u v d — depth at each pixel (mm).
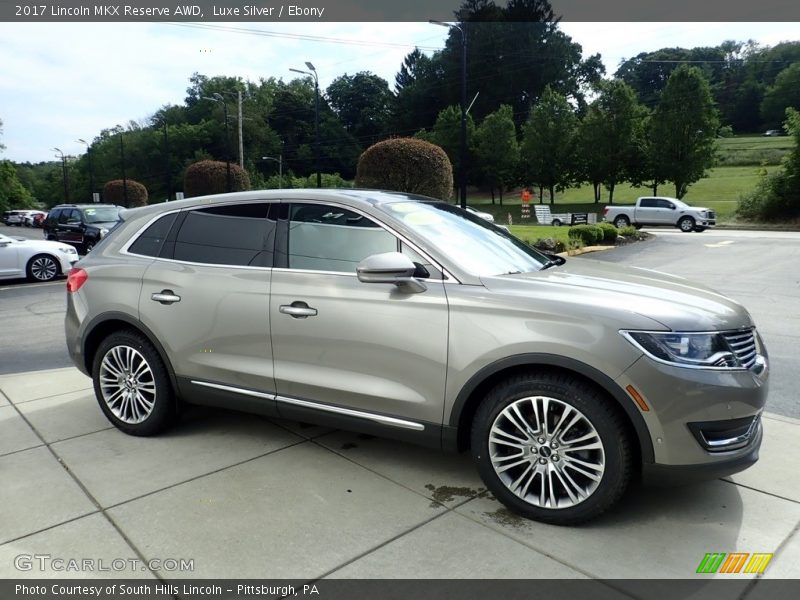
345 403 3369
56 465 3637
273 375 3566
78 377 5613
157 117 99688
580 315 2770
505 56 80812
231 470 3537
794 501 3084
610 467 2742
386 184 20438
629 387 2646
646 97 92125
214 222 3920
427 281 3146
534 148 51906
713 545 2701
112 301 4094
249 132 86312
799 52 96062
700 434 2658
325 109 95625
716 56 107688
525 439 2947
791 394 4930
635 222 30547
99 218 19312
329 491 3264
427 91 84312
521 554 2656
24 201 80438
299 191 3719
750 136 91062
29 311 10039
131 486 3348
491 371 2928
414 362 3123
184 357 3859
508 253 3592
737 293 10562
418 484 3346
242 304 3631
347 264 3391
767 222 33531
